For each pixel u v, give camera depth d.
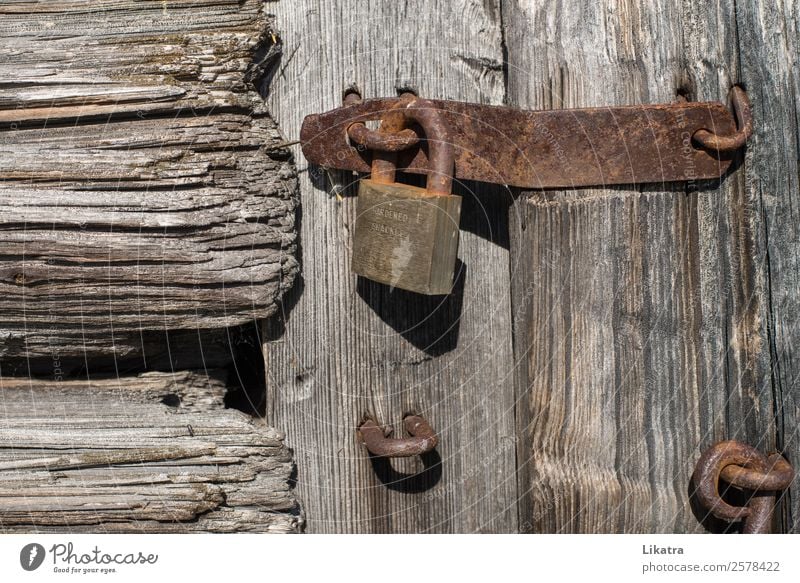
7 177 0.82
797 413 0.85
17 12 0.83
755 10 0.84
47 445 0.83
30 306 0.82
